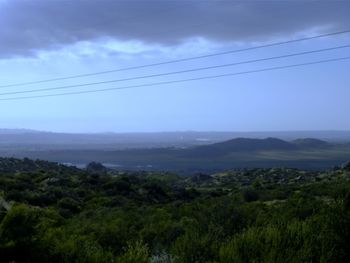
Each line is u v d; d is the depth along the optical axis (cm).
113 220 3123
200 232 1466
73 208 4684
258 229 1287
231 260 1128
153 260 1238
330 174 9256
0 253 1185
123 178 6888
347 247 1208
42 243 1259
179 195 6781
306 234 1219
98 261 1262
